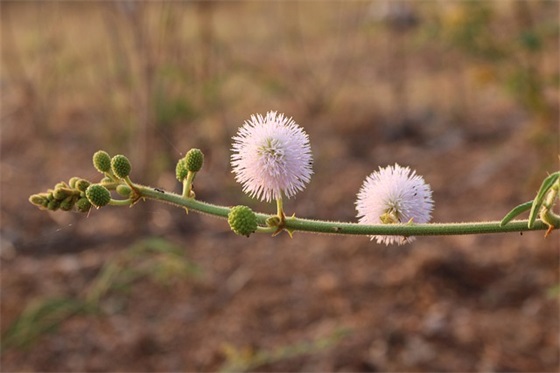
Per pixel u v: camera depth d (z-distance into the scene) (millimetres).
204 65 918
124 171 245
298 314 592
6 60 1194
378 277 627
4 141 1030
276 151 244
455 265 628
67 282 655
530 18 738
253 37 1467
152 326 587
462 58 1134
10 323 591
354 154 930
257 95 1153
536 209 229
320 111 1072
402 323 570
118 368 549
